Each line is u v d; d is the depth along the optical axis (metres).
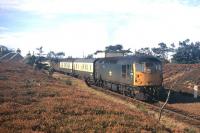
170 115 22.23
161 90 31.22
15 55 165.00
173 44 96.94
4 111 19.02
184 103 27.73
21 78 41.72
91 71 47.62
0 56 145.38
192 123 19.94
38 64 88.44
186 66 55.31
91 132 15.17
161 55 97.00
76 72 60.47
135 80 29.91
